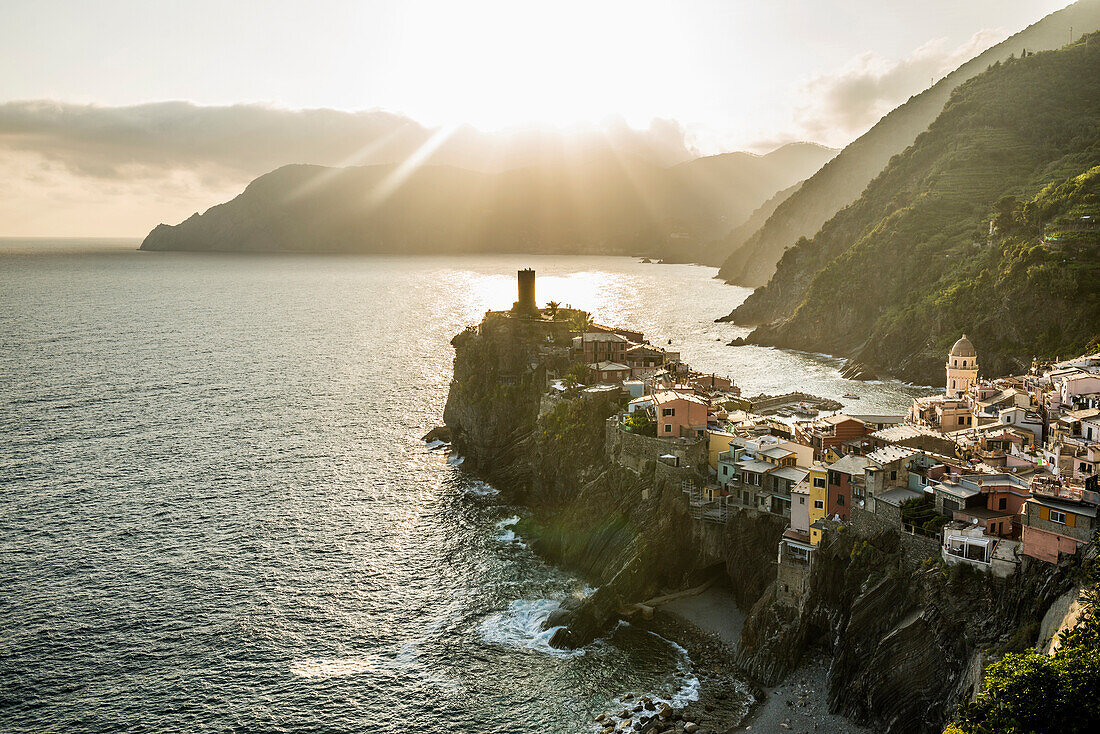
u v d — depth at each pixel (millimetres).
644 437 114500
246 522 125188
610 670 86625
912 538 78625
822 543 87375
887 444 99312
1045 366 161250
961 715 58531
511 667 87938
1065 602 62594
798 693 80312
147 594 102562
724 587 104750
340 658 90000
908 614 76312
